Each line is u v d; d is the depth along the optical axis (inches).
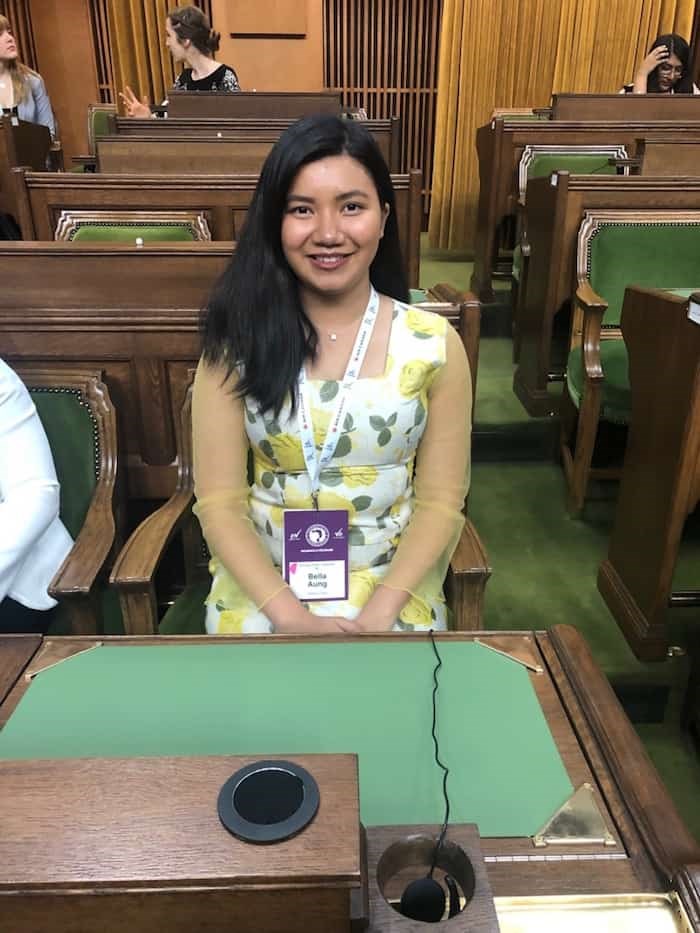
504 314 151.6
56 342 60.7
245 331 45.6
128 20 241.3
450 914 23.3
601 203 103.3
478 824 27.5
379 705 33.2
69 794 21.1
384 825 26.4
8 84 184.7
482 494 107.0
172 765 22.0
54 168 178.4
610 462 108.7
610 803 28.4
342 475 47.8
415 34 249.8
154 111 194.7
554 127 147.5
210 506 49.6
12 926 19.4
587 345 93.0
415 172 100.2
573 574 88.7
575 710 33.1
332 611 48.8
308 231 42.7
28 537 50.7
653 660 72.4
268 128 143.0
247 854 19.2
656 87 185.3
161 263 66.4
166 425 62.9
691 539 88.7
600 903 24.5
